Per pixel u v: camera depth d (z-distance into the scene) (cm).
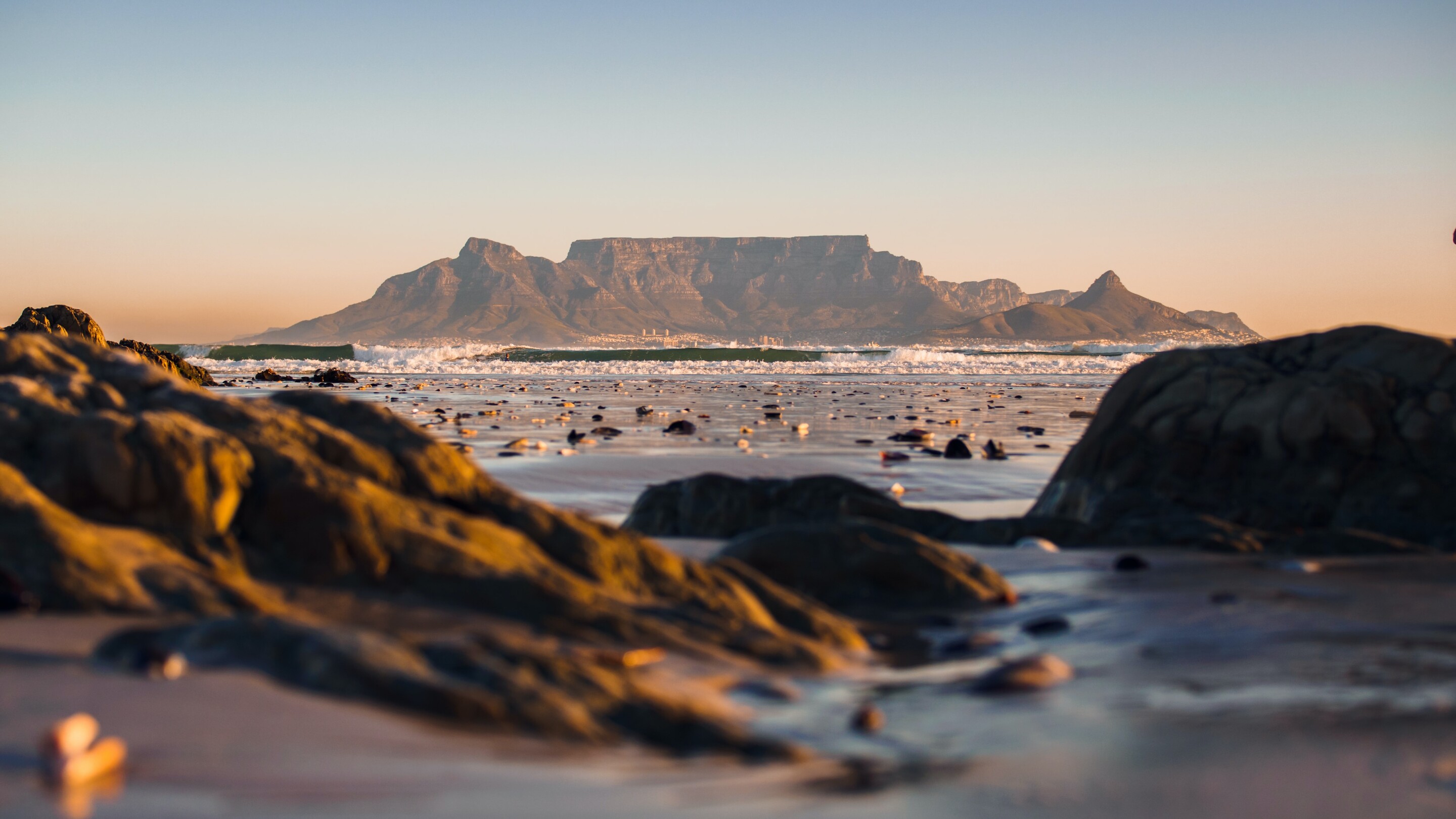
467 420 2167
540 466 1323
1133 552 715
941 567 568
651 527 834
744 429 1938
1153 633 474
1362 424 802
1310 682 386
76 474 458
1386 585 579
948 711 353
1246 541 723
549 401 2930
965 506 1048
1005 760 298
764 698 366
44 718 286
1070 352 10288
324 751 271
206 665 336
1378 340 873
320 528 458
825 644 470
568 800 249
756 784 270
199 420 510
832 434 1867
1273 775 283
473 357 7962
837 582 566
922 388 3950
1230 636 465
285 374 5306
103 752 251
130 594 407
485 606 434
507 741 291
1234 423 834
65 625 378
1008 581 623
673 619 442
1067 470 903
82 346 591
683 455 1471
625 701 323
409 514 477
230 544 462
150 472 462
